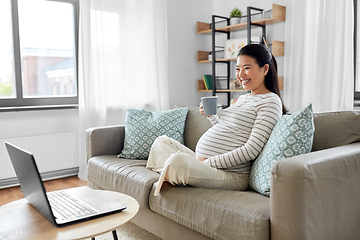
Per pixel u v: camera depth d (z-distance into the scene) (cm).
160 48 379
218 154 179
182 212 157
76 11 357
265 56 183
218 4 428
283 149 151
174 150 205
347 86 283
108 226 115
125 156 239
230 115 188
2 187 314
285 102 339
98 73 342
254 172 165
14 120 319
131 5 360
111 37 351
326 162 128
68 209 128
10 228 115
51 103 348
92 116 342
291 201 120
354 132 168
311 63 314
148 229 189
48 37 350
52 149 329
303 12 316
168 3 398
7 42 325
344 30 282
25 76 340
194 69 427
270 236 128
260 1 372
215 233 142
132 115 253
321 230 125
